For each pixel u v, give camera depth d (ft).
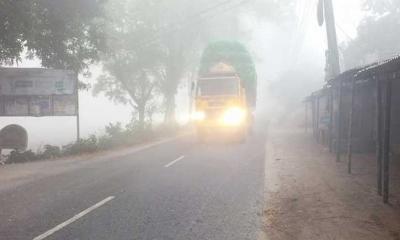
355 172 42.14
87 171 45.70
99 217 26.86
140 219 26.37
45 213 28.02
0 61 66.08
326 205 28.99
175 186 36.32
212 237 22.79
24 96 65.72
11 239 22.88
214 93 71.05
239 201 30.73
